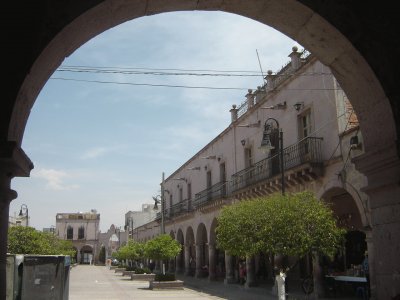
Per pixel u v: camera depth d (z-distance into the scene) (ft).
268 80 80.94
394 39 18.07
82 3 16.01
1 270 15.19
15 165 15.33
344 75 20.06
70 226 335.67
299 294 63.41
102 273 170.60
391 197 17.89
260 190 77.56
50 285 38.29
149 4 18.10
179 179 151.64
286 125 73.20
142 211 304.71
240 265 90.27
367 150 20.01
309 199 47.91
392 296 17.74
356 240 62.18
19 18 15.51
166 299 66.80
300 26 19.17
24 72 15.17
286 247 44.78
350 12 17.94
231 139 101.04
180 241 143.23
